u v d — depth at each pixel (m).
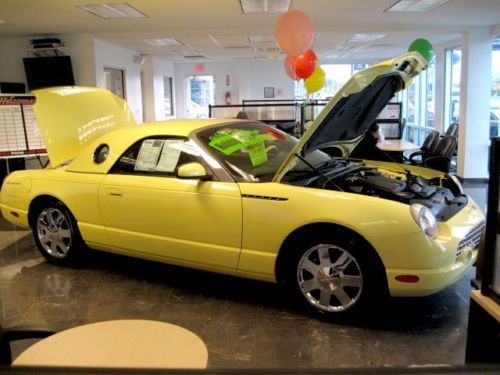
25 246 4.68
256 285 3.57
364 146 5.18
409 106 14.89
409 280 2.68
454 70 11.30
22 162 7.57
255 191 3.01
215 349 2.67
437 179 3.73
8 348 1.78
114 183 3.56
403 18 7.57
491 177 1.60
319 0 6.18
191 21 7.61
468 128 8.45
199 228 3.21
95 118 4.61
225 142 3.38
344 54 14.30
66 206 3.89
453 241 2.77
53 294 3.48
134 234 3.51
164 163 3.43
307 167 3.41
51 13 6.64
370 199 2.77
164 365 1.46
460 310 3.07
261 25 8.13
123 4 6.16
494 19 7.64
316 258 2.96
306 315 3.05
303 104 7.91
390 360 2.52
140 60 12.12
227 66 16.48
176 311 3.16
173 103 16.39
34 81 8.70
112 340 1.61
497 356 1.65
